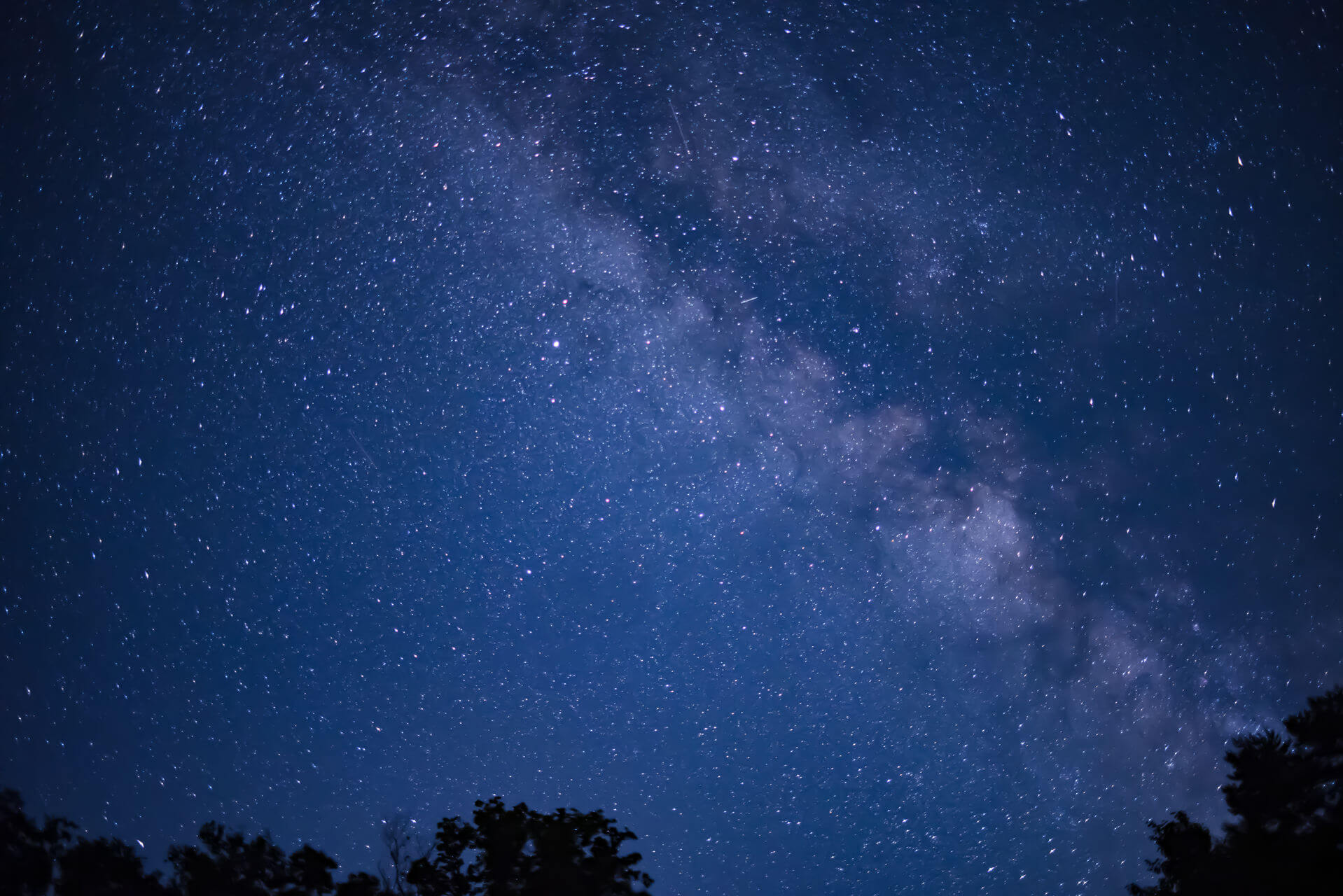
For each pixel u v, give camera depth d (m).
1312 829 9.68
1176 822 10.24
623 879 10.27
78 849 10.32
